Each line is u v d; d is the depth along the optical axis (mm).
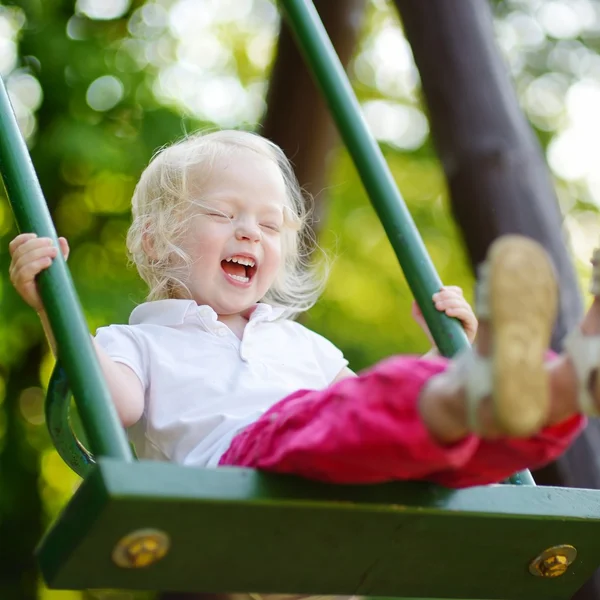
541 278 2064
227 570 2521
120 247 9859
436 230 11758
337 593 2748
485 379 2105
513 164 4938
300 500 2365
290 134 6039
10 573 10398
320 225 6152
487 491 2621
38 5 10086
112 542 2303
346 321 11094
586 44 12617
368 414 2254
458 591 2879
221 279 3412
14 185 2900
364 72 12227
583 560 2863
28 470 10414
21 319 9578
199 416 3100
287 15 3883
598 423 4516
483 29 5180
